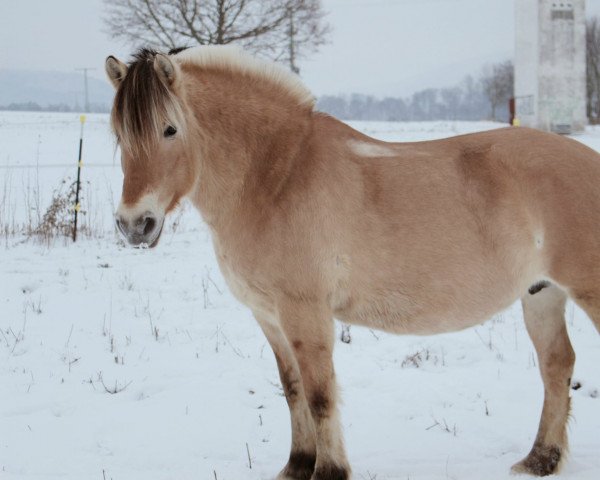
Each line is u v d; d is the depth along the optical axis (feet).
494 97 227.81
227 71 13.43
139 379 18.72
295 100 13.37
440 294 12.69
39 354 20.21
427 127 108.27
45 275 28.32
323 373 12.45
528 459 13.69
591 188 12.67
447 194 12.76
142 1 102.42
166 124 12.07
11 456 14.30
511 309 24.97
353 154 13.03
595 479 13.05
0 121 107.55
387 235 12.55
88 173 56.18
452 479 13.24
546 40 103.76
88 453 14.55
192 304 25.34
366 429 15.94
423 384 18.54
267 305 12.94
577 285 12.66
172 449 14.82
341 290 12.67
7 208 42.24
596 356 19.88
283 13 107.04
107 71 12.85
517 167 12.90
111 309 24.41
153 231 12.07
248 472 13.75
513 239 12.72
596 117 180.24
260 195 12.65
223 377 19.02
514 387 18.13
